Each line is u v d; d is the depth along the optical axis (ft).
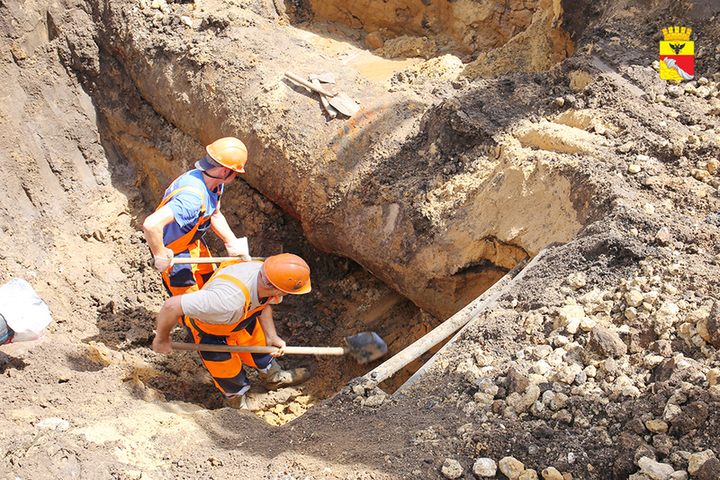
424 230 14.74
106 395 12.17
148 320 17.24
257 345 13.12
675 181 12.57
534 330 10.73
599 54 15.94
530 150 14.24
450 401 10.17
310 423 10.50
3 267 17.11
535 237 12.96
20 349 12.84
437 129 15.93
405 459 9.00
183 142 20.06
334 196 16.17
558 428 9.04
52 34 20.49
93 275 18.62
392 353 16.43
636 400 9.04
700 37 15.75
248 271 11.09
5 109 19.26
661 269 10.84
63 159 20.38
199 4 20.66
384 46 24.09
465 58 21.95
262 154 17.30
